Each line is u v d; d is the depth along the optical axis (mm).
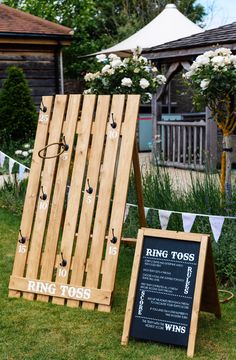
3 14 14742
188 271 3982
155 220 6004
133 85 7797
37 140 5191
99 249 4758
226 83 6250
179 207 5938
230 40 9633
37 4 21625
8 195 8508
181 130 11523
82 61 21953
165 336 3943
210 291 4215
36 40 13875
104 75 7801
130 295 4074
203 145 11328
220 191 5988
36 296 4918
